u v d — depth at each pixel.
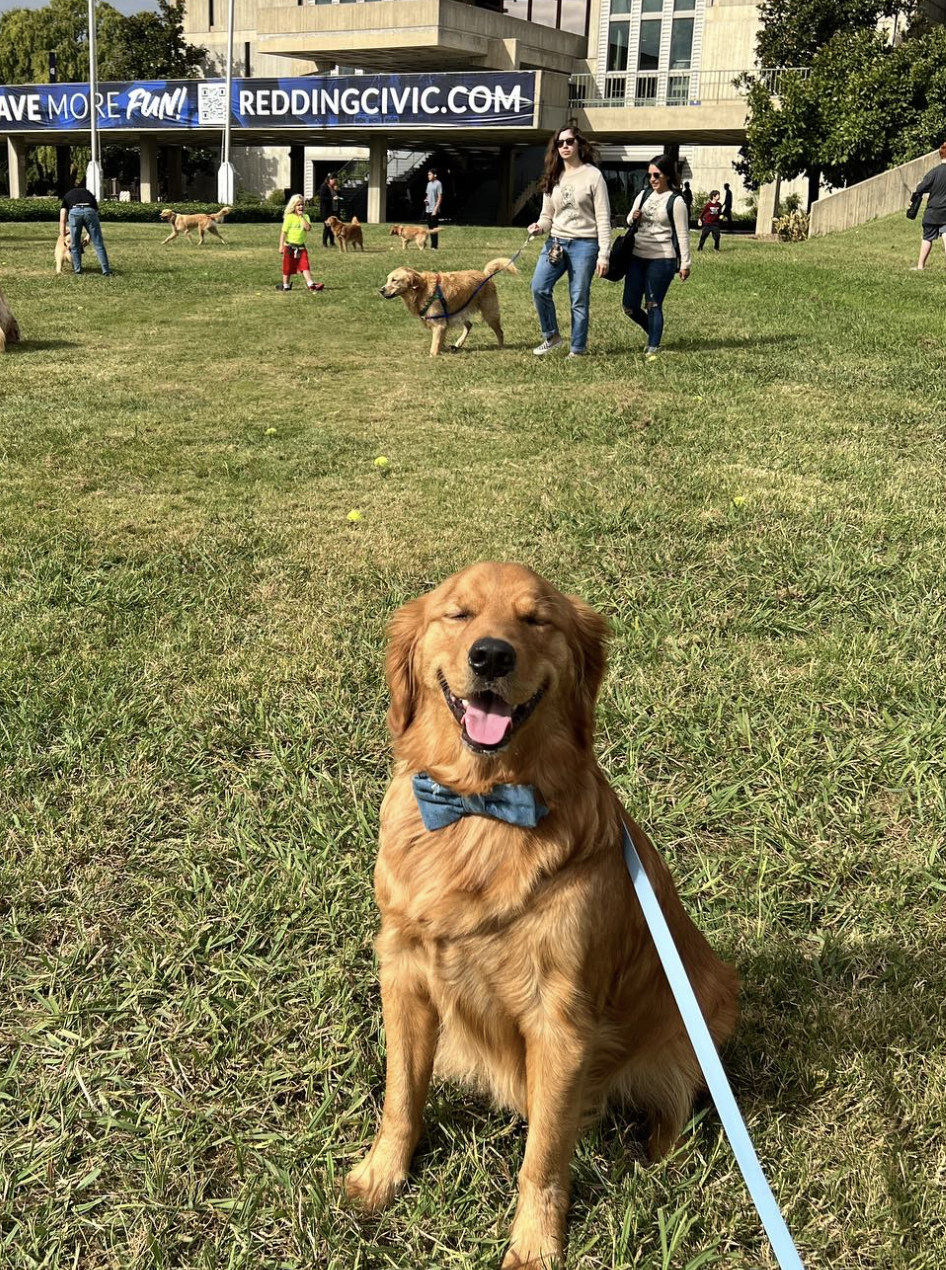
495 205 35.53
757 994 2.63
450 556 4.79
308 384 8.02
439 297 8.97
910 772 3.38
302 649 4.04
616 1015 2.12
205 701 3.71
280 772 3.39
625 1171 2.21
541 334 10.20
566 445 6.33
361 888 2.93
